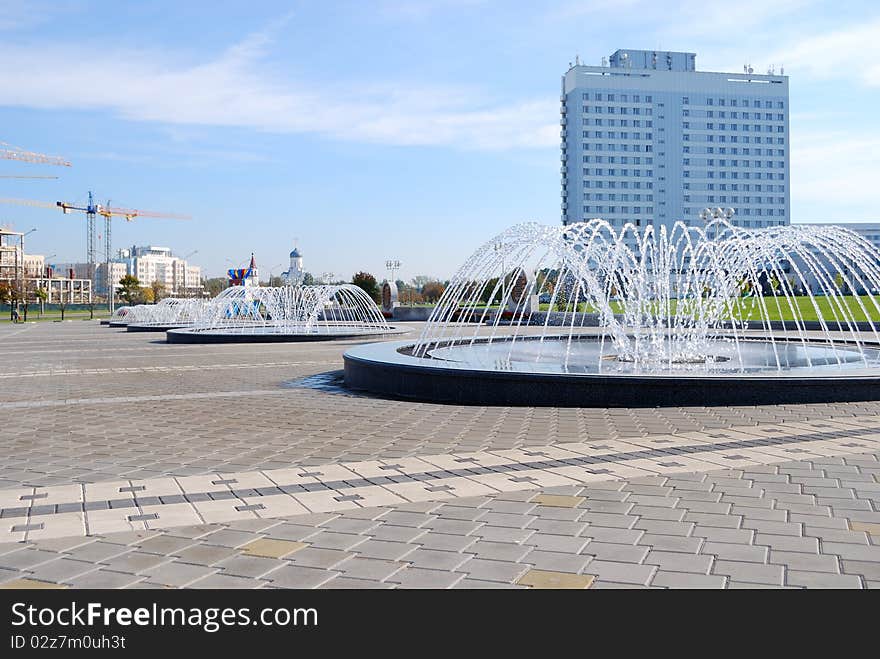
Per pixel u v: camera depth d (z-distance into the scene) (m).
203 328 35.06
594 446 6.65
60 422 8.65
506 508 4.76
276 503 4.95
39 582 3.63
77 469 6.07
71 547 4.10
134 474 5.86
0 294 90.94
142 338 30.03
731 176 120.38
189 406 9.84
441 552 3.95
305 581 3.60
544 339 17.67
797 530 4.24
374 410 9.15
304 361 17.12
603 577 3.59
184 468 6.05
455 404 9.59
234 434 7.63
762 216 121.56
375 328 33.56
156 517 4.65
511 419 8.23
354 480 5.55
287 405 9.74
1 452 6.84
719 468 5.77
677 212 118.88
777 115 121.12
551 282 41.06
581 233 14.62
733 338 17.83
